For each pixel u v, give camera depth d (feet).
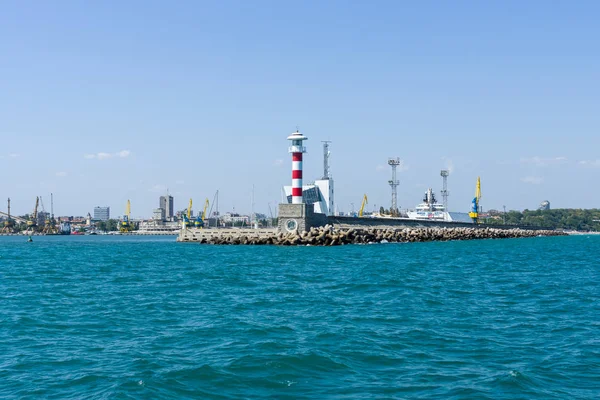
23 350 90.68
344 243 431.43
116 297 145.69
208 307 128.77
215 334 100.48
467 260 274.57
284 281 179.63
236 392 70.64
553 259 288.92
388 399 67.92
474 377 75.82
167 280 185.88
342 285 167.43
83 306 131.44
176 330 104.12
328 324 108.27
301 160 434.71
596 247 437.17
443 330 103.24
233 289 160.45
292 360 82.99
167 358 84.74
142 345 93.04
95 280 188.75
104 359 84.89
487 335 99.50
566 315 118.62
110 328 106.32
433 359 84.38
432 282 174.81
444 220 646.33
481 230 627.05
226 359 83.87
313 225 441.27
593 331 103.04
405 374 77.20
